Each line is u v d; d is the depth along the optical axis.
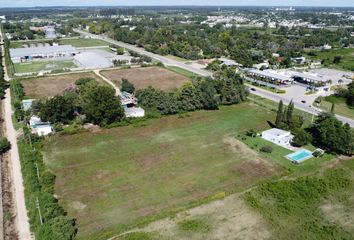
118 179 60.69
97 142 76.00
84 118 87.75
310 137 73.00
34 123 84.00
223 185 58.84
